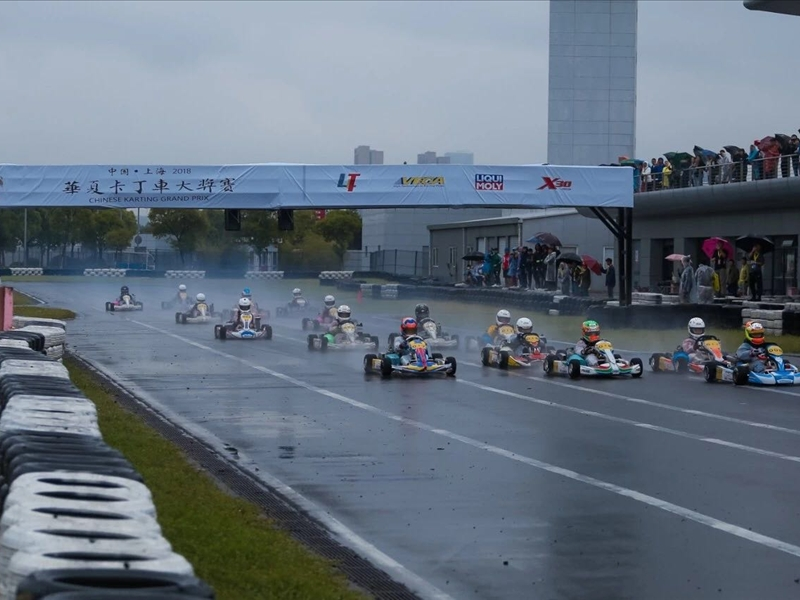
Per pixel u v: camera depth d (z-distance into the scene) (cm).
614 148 6053
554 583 791
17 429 947
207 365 2370
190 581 532
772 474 1184
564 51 6028
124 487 718
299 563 804
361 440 1404
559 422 1562
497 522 972
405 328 2253
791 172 3766
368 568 825
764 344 2097
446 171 3038
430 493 1091
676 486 1120
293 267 8331
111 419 1422
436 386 2000
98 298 5362
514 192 3092
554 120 6053
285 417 1605
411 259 7750
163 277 7681
